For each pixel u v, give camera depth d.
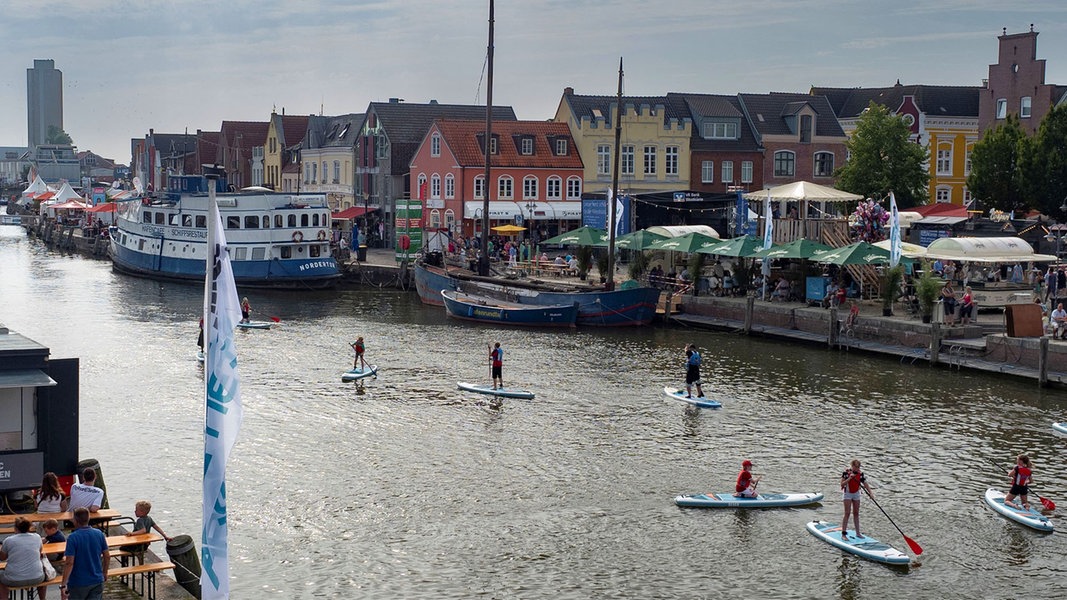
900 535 30.08
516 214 98.81
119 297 81.38
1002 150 88.38
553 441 38.91
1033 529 30.56
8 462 24.81
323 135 128.62
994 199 89.12
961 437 39.81
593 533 29.92
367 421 41.50
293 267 86.62
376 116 112.94
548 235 100.75
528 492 33.25
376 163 113.38
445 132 99.81
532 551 28.59
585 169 100.94
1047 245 78.44
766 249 65.31
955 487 34.12
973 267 72.81
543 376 50.59
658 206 89.94
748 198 74.94
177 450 37.34
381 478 34.44
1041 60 105.00
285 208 87.06
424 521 30.69
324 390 46.94
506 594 25.92
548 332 64.81
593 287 70.19
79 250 127.50
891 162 91.88
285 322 68.56
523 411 43.41
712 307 67.00
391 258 98.50
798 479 34.75
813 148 105.38
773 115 106.62
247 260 86.44
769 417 42.69
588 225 81.31
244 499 32.28
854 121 116.31
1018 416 42.88
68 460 26.33
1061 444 38.94
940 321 55.44
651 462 36.47
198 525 29.95
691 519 31.09
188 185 94.88
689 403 44.91
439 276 76.62
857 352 57.31
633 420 42.06
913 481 34.69
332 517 30.91
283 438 38.88
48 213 159.62
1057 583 26.98
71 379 26.23
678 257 76.19
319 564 27.59
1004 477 35.16
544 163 100.12
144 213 95.62
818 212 82.38
